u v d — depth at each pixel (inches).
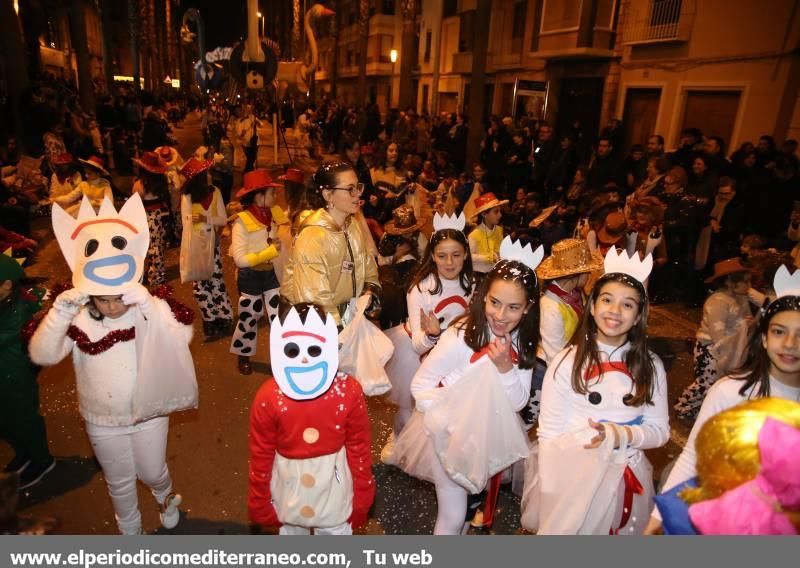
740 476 48.7
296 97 1073.5
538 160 450.3
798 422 47.4
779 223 299.3
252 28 617.0
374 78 1807.3
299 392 84.8
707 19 505.7
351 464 92.4
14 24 484.7
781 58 438.0
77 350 103.0
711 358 173.6
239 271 192.2
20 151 497.0
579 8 645.9
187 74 2647.6
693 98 532.1
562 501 92.3
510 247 108.4
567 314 137.1
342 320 131.3
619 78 641.0
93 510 132.0
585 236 245.8
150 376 102.3
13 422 131.9
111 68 1173.7
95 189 289.9
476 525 126.3
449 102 1198.9
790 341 81.8
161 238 267.3
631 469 95.8
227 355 214.8
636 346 95.1
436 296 131.2
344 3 2020.2
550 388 99.0
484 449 98.5
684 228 286.8
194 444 158.6
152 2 1600.6
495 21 933.8
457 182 361.4
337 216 129.3
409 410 141.2
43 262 310.0
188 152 857.5
